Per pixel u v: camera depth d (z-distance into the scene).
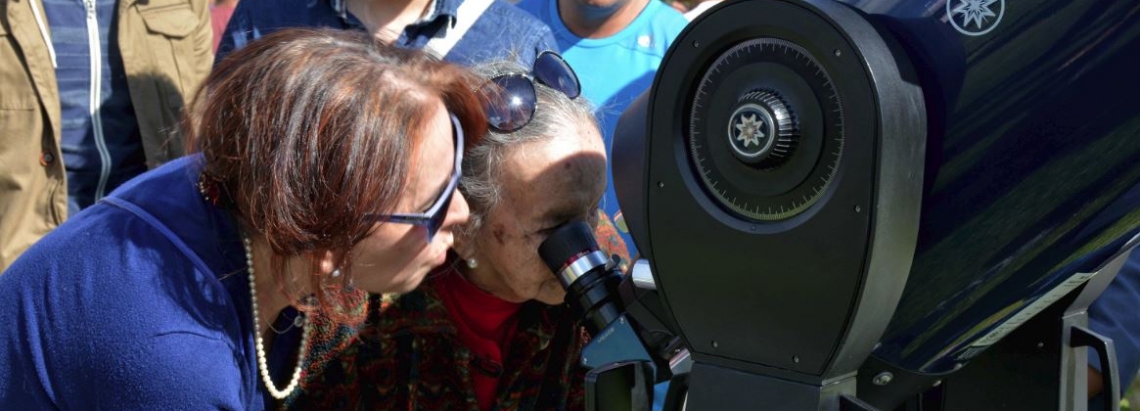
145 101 2.76
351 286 1.29
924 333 1.17
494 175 1.47
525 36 2.23
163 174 1.31
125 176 2.78
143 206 1.25
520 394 1.65
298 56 1.17
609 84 2.48
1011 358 1.34
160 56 2.80
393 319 1.53
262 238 1.23
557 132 1.49
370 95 1.15
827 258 1.05
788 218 1.08
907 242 1.05
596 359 1.40
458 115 1.36
